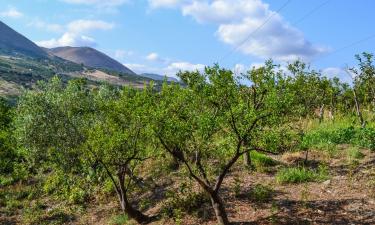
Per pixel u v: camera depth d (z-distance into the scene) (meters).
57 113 23.06
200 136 13.69
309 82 24.20
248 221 14.51
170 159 23.89
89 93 23.94
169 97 14.50
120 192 18.23
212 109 13.67
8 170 35.41
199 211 16.55
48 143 23.22
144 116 14.39
